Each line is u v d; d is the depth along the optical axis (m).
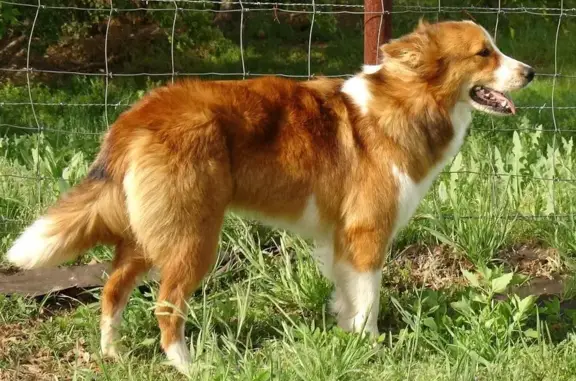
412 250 6.46
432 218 6.38
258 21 15.70
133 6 12.98
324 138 5.11
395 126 5.12
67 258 4.96
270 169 5.02
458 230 6.43
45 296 5.79
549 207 6.85
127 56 13.85
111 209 4.86
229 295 5.76
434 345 5.09
